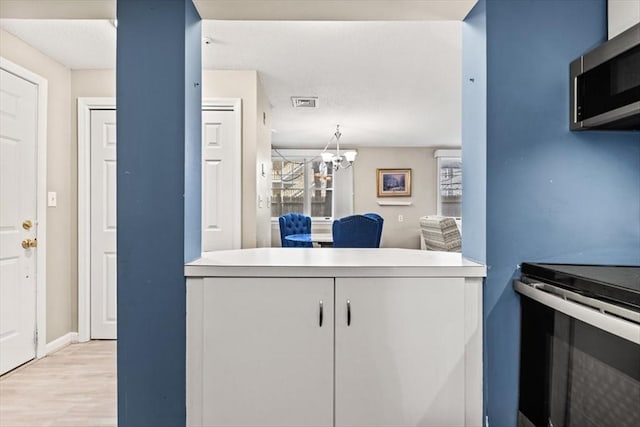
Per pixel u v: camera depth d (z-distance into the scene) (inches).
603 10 57.7
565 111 57.8
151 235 57.7
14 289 110.9
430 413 57.1
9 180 109.0
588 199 57.7
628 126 54.2
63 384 101.9
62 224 131.5
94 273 138.0
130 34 57.5
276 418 57.3
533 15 58.1
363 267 56.9
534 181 57.7
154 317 57.9
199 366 58.0
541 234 57.9
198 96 64.8
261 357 57.4
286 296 57.3
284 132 243.1
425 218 188.5
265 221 160.2
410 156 298.0
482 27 59.3
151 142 57.4
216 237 136.3
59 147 129.9
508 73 58.0
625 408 38.0
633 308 37.8
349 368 57.1
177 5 57.6
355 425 57.1
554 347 49.9
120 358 58.0
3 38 106.8
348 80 145.7
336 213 299.1
